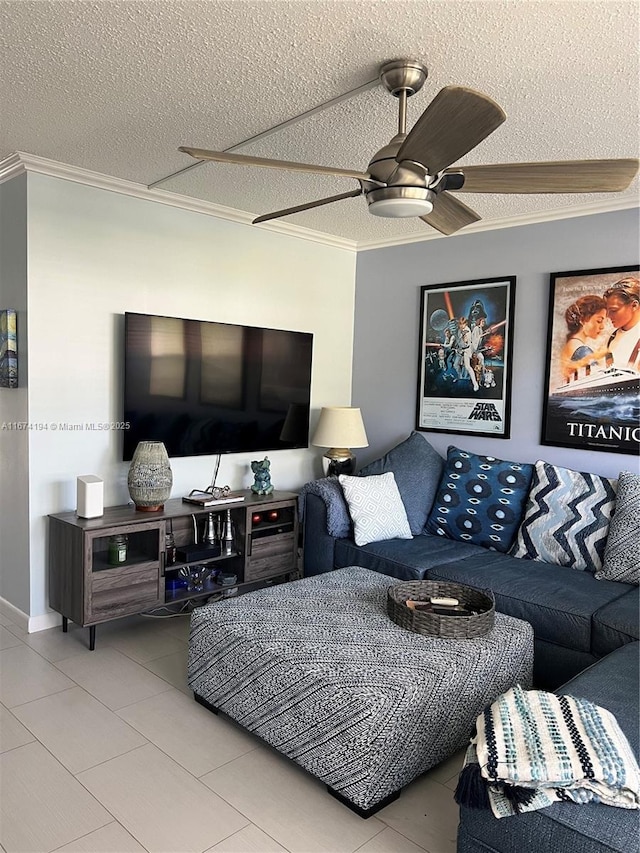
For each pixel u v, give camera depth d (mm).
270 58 2008
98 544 3338
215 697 2484
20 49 1979
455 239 4113
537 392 3750
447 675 2104
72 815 1932
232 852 1803
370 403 4688
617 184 1975
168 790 2066
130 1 1709
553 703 1687
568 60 1972
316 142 2707
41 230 3107
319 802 2041
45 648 3100
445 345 4184
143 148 2840
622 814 1417
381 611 2576
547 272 3682
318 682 2064
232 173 3145
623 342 3377
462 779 1555
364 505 3645
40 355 3148
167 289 3627
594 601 2717
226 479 4051
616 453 3430
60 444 3258
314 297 4469
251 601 2670
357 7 1720
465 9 1711
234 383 3910
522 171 1919
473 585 2992
